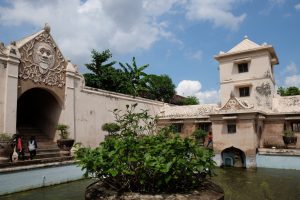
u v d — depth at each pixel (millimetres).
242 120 15766
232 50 21469
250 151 15352
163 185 3586
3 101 12445
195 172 3824
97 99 17594
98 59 24797
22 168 9859
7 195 9133
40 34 14602
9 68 12781
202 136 18172
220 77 21516
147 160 3336
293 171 14078
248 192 9523
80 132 16156
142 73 23406
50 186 10680
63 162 11570
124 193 3457
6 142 9922
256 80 20000
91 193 3627
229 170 14742
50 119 16094
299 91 29188
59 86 15344
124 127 5426
